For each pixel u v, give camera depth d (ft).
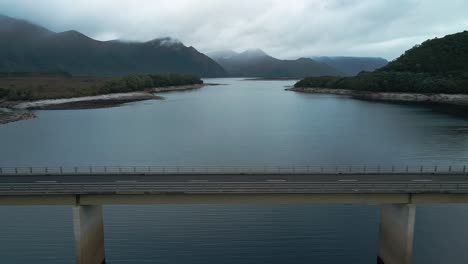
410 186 124.16
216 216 169.37
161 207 181.06
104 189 122.31
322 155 286.66
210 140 344.90
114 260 132.16
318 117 485.97
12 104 576.61
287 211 174.40
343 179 136.36
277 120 464.24
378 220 163.84
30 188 122.52
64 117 497.05
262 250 137.69
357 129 393.70
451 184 125.39
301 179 136.77
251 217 167.63
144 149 310.24
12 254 135.03
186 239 146.72
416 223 159.63
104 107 606.14
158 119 477.77
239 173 144.36
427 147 305.94
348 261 131.23
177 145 324.60
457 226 156.56
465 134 355.97
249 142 334.85
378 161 267.18
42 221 163.43
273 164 261.03
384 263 131.03
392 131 378.53
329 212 172.86
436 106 591.37
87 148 315.37
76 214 119.03
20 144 331.57
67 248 139.23
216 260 130.62
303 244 142.31
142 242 144.46
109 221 164.35
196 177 140.15
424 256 132.05
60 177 140.05
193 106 623.77
